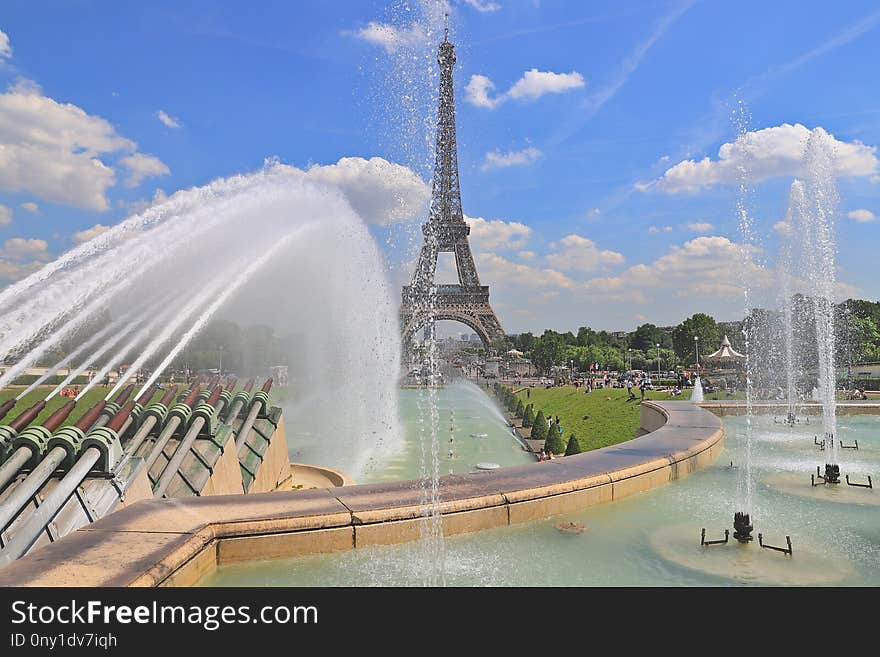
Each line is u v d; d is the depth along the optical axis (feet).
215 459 76.23
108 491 55.88
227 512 39.11
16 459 52.06
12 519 47.34
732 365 411.34
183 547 32.96
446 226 596.29
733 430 116.26
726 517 48.39
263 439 96.84
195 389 96.27
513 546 40.45
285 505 41.06
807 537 43.68
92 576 28.86
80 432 57.52
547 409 344.90
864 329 408.26
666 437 76.13
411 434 251.39
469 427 284.00
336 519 38.75
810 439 101.65
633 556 39.06
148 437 76.18
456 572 35.78
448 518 42.09
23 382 199.52
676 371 565.53
